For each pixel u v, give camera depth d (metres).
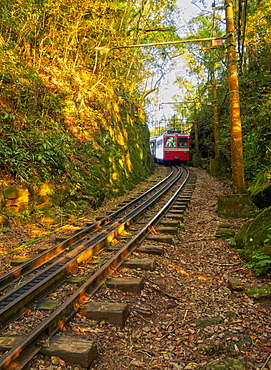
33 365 2.98
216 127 21.81
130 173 17.11
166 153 31.86
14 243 7.09
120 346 3.47
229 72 9.57
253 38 13.32
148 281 5.04
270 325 3.81
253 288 4.75
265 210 6.16
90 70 14.95
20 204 8.38
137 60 19.27
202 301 4.56
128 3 16.78
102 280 4.83
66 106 11.85
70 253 5.97
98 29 13.36
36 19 10.66
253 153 12.20
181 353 3.35
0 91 9.44
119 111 17.95
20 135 9.09
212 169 21.88
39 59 11.27
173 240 7.50
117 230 7.65
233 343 3.49
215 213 10.59
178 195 14.07
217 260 6.31
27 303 4.07
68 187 10.12
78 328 3.62
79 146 11.85
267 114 10.79
